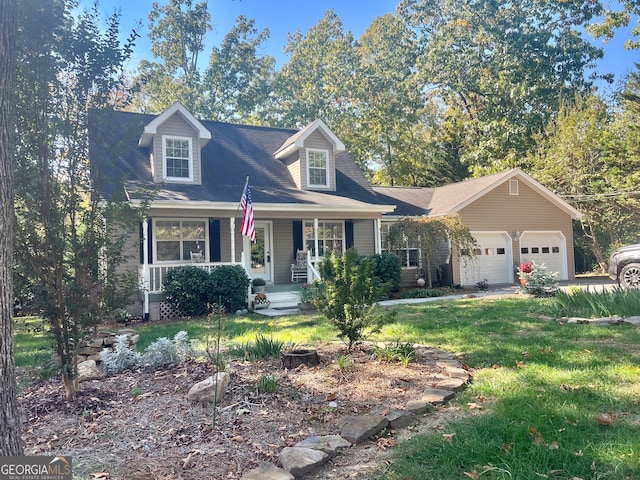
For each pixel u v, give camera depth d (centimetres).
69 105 441
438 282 1847
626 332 692
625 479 268
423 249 1641
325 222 1681
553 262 1977
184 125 1430
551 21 2791
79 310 441
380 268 1561
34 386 509
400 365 543
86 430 365
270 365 561
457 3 2848
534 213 1942
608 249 2325
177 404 414
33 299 422
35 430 370
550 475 275
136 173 1372
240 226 1521
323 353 619
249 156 1689
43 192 418
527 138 2650
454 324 834
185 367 547
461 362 565
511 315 916
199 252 1425
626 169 2058
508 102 2786
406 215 1853
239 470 301
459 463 300
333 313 616
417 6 2969
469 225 1802
